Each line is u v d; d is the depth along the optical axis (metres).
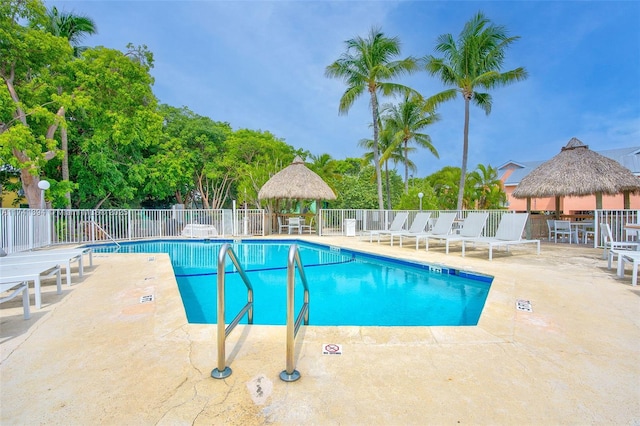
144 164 16.64
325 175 21.78
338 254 10.09
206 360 2.35
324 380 2.06
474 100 17.23
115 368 2.23
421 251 8.72
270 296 5.50
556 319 3.23
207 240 13.12
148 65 15.69
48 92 11.86
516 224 7.71
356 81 17.78
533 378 2.10
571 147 11.59
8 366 2.26
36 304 3.59
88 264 6.54
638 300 3.85
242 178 20.44
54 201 12.72
